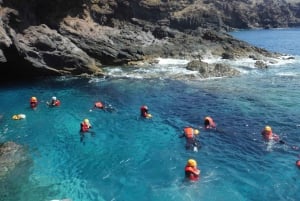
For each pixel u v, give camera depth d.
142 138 22.39
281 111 26.61
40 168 18.59
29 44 37.41
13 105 29.03
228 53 49.03
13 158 19.56
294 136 22.14
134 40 51.97
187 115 26.23
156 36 59.09
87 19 52.28
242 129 23.36
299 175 17.59
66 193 16.30
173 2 102.50
